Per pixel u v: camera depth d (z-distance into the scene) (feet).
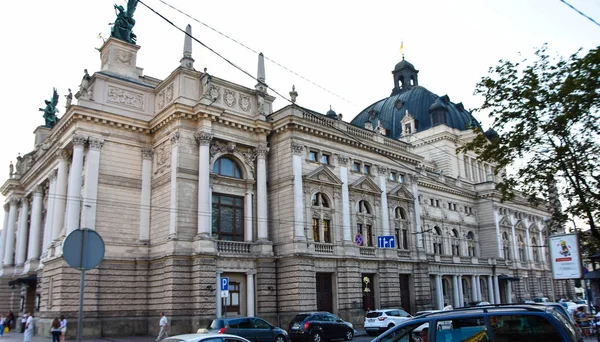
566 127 74.84
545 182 81.05
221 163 148.66
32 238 183.83
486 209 263.70
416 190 196.24
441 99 303.68
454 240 246.47
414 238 187.73
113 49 157.89
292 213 149.18
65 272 127.75
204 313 128.06
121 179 142.61
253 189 152.76
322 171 160.04
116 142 144.15
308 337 111.65
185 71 144.05
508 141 78.74
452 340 40.37
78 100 140.87
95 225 134.92
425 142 280.51
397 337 42.57
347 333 120.06
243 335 96.84
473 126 85.92
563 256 71.36
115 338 125.70
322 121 163.53
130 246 139.85
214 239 135.33
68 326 124.16
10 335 153.28
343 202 164.35
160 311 131.95
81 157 137.59
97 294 130.62
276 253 150.61
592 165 76.18
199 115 140.97
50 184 165.48
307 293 143.64
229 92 152.56
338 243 158.81
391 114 305.73
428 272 188.75
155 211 144.05
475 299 227.61
